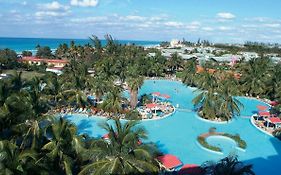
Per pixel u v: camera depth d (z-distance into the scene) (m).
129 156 26.52
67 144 29.34
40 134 30.58
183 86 95.94
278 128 52.25
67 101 58.00
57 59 139.75
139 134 28.95
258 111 64.69
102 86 62.25
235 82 86.38
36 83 57.50
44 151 28.22
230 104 58.59
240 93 82.62
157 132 50.59
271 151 44.34
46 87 58.03
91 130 49.25
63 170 27.67
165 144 45.56
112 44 143.75
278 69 83.31
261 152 43.88
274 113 59.88
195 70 101.25
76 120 53.94
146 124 54.25
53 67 115.31
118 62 96.12
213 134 49.38
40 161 25.42
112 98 56.44
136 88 60.12
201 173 33.16
